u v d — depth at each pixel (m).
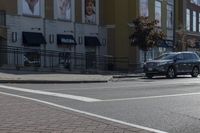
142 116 11.20
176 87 19.61
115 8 46.00
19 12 36.12
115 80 26.42
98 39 44.78
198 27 67.06
